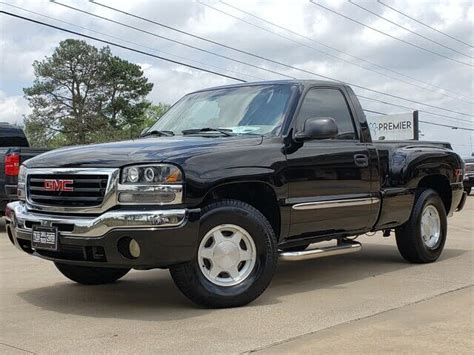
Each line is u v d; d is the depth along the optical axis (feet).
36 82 225.56
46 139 225.15
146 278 23.31
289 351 14.25
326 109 21.71
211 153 17.66
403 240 25.70
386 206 23.35
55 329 16.17
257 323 16.58
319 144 20.74
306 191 19.93
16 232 18.79
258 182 18.45
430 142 28.04
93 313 17.84
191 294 17.56
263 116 20.49
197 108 22.52
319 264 26.27
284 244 19.92
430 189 26.58
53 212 17.72
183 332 15.79
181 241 16.65
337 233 21.68
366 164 22.18
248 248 18.35
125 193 16.66
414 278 22.94
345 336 15.40
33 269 25.14
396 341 14.98
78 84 225.56
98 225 16.57
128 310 18.15
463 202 28.84
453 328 16.07
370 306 18.51
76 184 17.24
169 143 18.06
